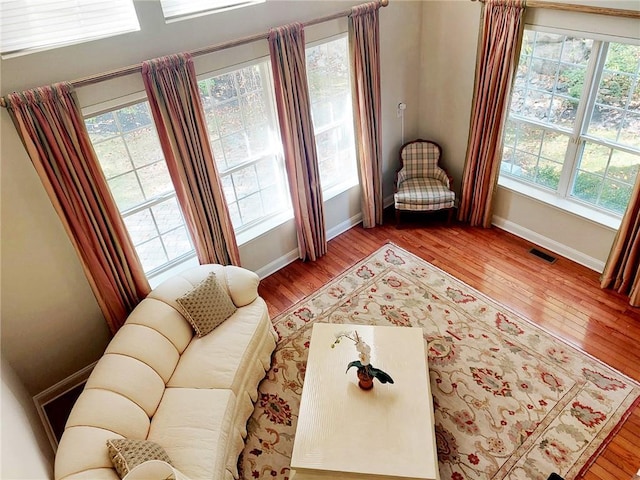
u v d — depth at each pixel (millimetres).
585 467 3131
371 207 5504
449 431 3402
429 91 5414
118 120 3582
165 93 3449
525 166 5004
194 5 3557
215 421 3125
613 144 4168
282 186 4949
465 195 5387
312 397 3219
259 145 4570
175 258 4488
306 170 4680
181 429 3074
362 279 4875
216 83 3984
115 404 3020
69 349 3934
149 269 4324
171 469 2436
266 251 4969
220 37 3701
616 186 4312
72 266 3676
